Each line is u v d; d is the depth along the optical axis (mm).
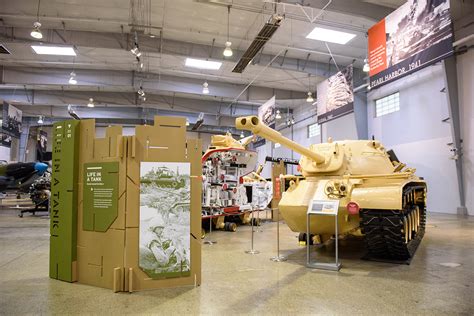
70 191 4293
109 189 4043
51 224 4469
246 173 10422
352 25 12312
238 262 5383
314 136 21594
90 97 20594
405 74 9227
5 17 12227
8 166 12289
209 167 9094
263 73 17062
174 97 21766
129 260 3900
